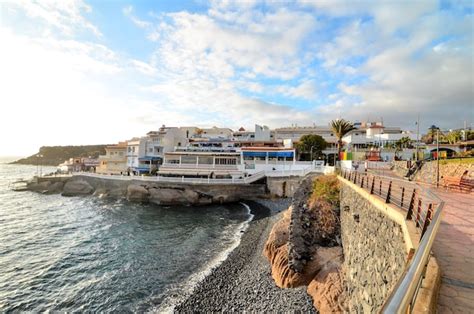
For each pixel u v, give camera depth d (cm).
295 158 4688
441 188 1844
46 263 1945
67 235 2641
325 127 7319
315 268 1417
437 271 437
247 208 3634
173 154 4878
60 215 3534
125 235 2608
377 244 867
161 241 2408
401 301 177
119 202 4262
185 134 6788
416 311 302
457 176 1983
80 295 1506
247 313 1234
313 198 2161
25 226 2995
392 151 4391
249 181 4053
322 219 1827
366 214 1084
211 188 3978
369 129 5944
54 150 19675
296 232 1667
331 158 5559
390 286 666
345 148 5409
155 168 5606
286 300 1263
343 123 3775
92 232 2728
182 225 2925
